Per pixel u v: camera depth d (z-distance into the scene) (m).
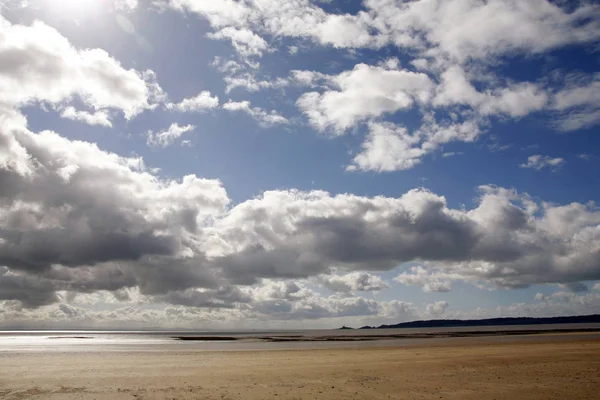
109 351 43.03
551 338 70.88
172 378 22.05
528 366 27.59
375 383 20.59
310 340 79.81
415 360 31.83
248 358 34.09
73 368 26.11
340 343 64.38
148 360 32.03
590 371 25.03
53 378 21.73
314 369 26.17
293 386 19.69
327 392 18.17
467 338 78.69
